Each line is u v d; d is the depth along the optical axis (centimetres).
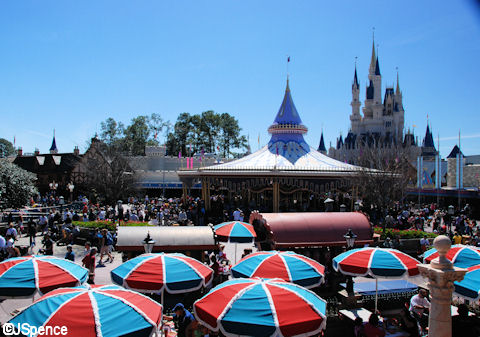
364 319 1117
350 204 3834
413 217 3081
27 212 3250
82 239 2397
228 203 3956
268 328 698
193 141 9181
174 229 1633
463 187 4894
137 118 8856
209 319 739
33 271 933
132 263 1014
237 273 1045
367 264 1085
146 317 680
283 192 3647
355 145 12469
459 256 1125
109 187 4131
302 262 1041
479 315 1221
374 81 13712
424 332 1068
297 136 4081
